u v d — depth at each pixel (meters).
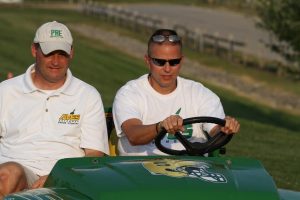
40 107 15.48
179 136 14.58
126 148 16.12
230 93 78.44
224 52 105.81
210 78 87.50
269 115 69.56
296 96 81.12
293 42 58.84
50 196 12.28
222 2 170.62
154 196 12.05
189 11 159.88
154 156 14.16
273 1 58.50
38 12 142.25
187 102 16.20
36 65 15.63
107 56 91.19
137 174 12.75
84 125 15.67
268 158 35.12
